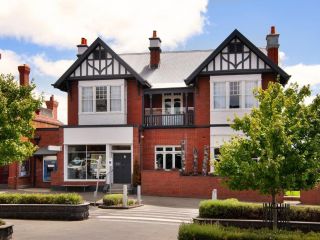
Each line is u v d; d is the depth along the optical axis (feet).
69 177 97.86
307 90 40.11
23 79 111.45
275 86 40.91
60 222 55.26
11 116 46.29
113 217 59.88
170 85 101.55
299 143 38.06
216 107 95.40
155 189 88.07
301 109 39.01
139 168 94.38
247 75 94.32
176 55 112.98
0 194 60.59
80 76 101.14
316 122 38.93
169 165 98.02
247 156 38.99
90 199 79.92
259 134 38.58
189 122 98.43
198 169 95.35
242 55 94.79
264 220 43.50
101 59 100.83
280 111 39.81
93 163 97.35
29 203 59.16
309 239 32.24
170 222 55.36
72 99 102.83
